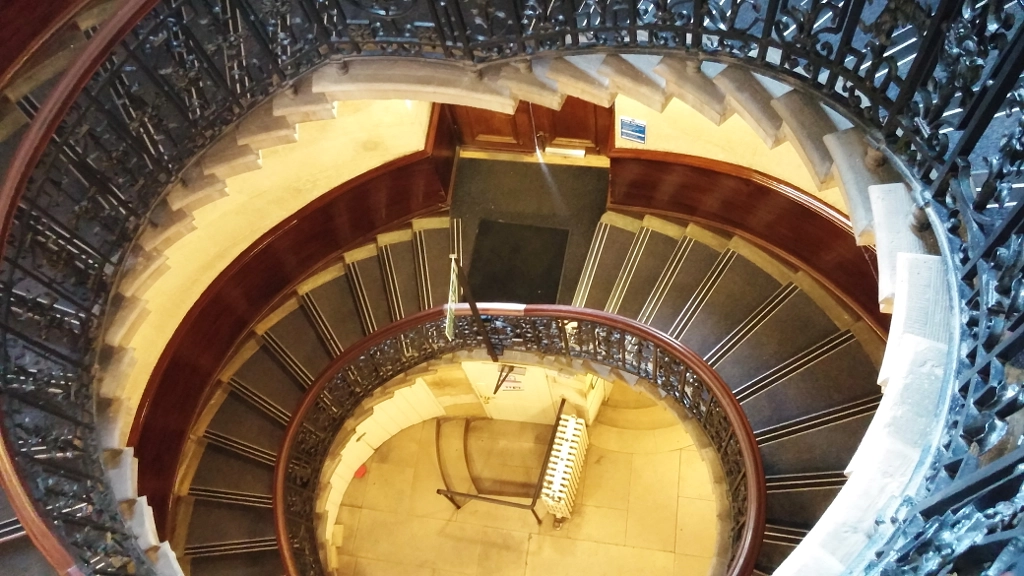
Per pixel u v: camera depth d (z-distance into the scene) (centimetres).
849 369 671
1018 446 230
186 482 735
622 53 464
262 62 531
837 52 377
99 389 531
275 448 752
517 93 496
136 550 479
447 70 504
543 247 809
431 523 913
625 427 898
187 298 691
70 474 470
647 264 773
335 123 654
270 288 781
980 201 311
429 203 827
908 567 236
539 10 453
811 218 662
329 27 499
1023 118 287
